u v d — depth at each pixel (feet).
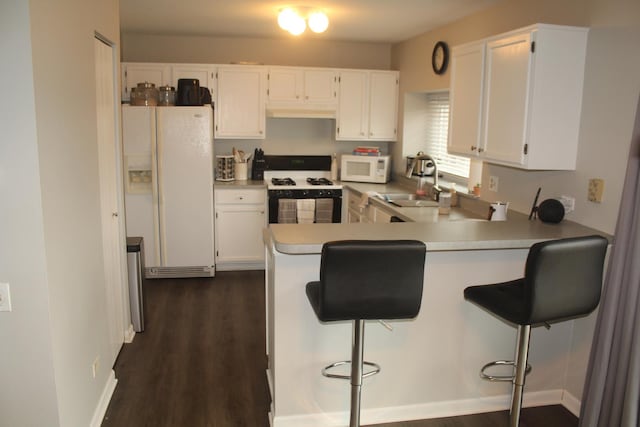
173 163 16.19
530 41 9.02
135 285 12.33
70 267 7.49
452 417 9.33
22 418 6.82
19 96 6.15
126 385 10.17
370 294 6.75
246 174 18.69
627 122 8.35
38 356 6.68
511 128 9.62
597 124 8.94
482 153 10.57
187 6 13.33
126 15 14.57
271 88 18.11
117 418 9.08
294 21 12.95
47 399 6.81
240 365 11.06
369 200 15.69
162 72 17.43
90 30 8.76
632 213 7.54
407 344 8.99
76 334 7.74
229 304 14.69
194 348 11.83
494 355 9.36
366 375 7.72
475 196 13.24
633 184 7.49
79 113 8.03
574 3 9.52
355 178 18.81
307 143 19.83
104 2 9.96
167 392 9.94
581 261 6.93
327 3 12.69
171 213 16.46
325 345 8.69
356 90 18.65
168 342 12.12
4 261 6.43
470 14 13.60
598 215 8.96
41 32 6.41
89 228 8.55
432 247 7.95
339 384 8.84
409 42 17.87
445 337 9.10
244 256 17.75
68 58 7.48
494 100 10.13
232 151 18.75
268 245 9.37
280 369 8.63
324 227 8.84
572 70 9.15
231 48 18.69
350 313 6.79
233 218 17.47
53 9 6.85
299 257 8.30
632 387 7.39
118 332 11.43
